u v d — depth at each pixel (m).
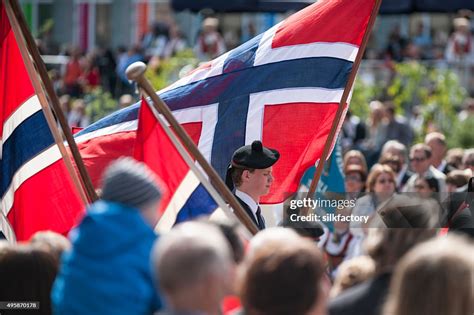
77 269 6.07
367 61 28.05
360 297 6.57
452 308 5.25
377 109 22.92
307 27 11.84
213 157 11.85
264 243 5.66
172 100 11.91
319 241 9.23
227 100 11.88
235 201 9.11
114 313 5.98
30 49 9.65
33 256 7.29
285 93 11.76
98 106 26.44
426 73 25.62
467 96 27.86
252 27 35.00
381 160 16.05
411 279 5.33
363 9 11.74
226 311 7.59
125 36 42.03
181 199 9.20
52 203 9.75
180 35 32.56
